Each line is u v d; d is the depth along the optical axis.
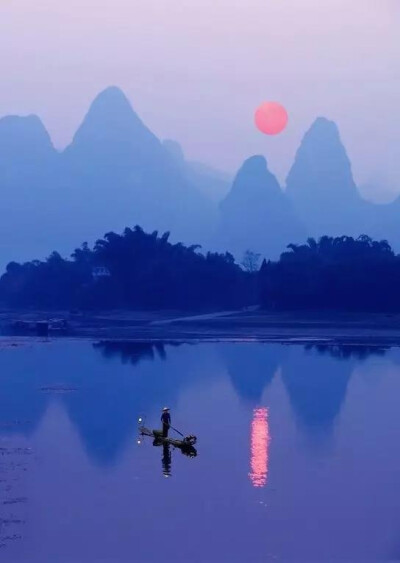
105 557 86.06
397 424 162.25
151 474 120.19
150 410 181.12
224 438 147.62
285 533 93.94
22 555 86.56
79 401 195.38
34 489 110.88
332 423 163.50
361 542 91.00
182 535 92.88
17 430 156.00
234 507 103.56
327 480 116.44
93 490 110.50
